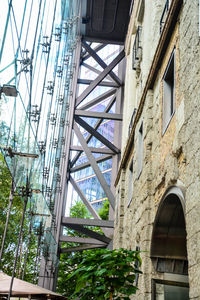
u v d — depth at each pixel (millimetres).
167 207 7660
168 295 8055
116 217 17672
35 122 7910
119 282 6414
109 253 6586
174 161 6719
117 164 23047
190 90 5676
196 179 4969
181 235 8156
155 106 9461
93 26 23391
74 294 6719
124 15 22156
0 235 12789
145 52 11875
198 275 4543
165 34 8055
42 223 12008
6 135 5547
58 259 20578
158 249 8297
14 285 7609
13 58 5152
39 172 9500
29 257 17562
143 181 9555
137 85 15859
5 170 10570
